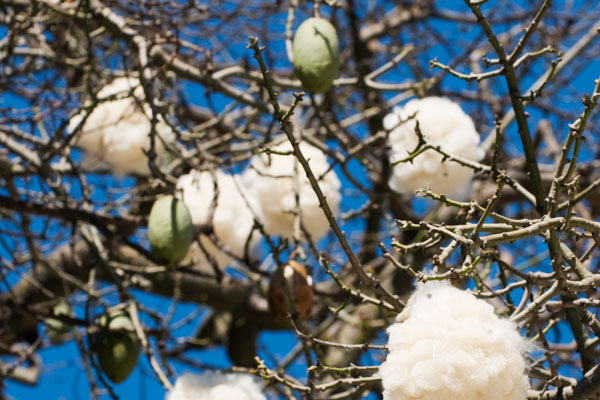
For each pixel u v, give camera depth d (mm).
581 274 3156
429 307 2586
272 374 3451
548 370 3551
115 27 5027
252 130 6664
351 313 6324
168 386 4316
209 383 4340
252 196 5004
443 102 4465
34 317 5320
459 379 2477
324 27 4316
